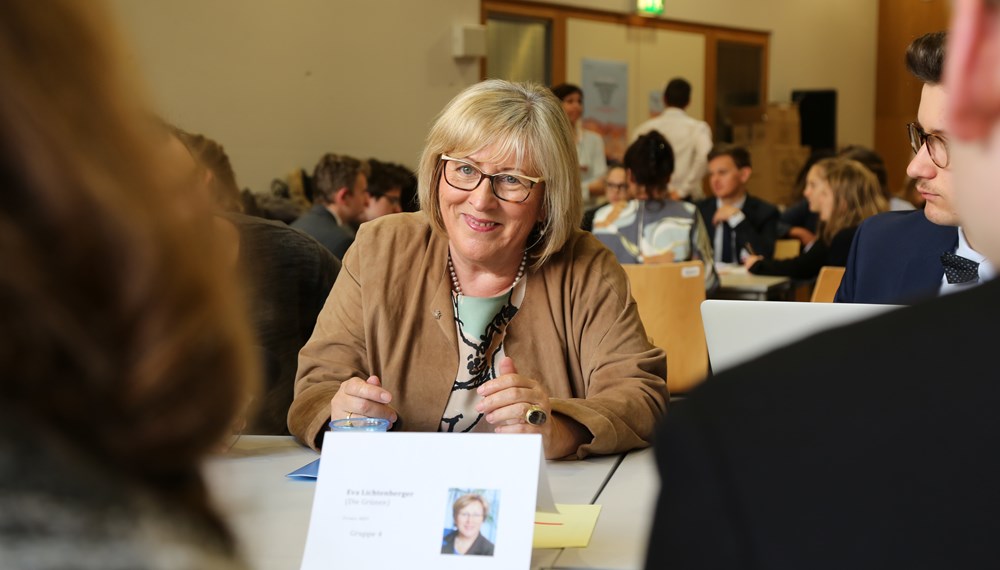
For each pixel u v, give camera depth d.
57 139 0.41
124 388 0.43
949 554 0.46
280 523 1.57
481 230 2.07
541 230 2.15
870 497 0.48
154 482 0.45
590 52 8.70
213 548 0.45
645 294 4.17
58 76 0.42
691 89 9.19
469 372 2.13
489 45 7.98
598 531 1.53
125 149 0.43
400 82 7.32
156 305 0.43
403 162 7.38
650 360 2.11
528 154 2.05
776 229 6.70
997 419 0.48
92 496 0.41
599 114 8.83
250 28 6.49
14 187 0.41
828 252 5.49
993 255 0.54
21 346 0.41
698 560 0.50
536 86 2.14
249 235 2.55
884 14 11.55
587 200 8.30
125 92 0.44
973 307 0.51
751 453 0.50
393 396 2.13
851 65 11.31
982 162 0.52
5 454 0.40
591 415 1.93
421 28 7.41
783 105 9.84
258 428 2.51
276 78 6.64
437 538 1.33
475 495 1.34
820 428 0.49
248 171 6.52
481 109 2.04
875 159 6.38
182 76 6.17
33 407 0.42
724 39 9.91
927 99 2.04
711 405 0.52
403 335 2.14
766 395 0.51
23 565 0.39
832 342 0.53
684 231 4.75
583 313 2.14
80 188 0.41
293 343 2.66
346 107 7.02
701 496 0.50
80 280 0.42
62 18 0.42
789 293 5.96
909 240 2.33
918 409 0.49
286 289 2.65
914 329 0.51
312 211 4.55
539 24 8.35
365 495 1.37
